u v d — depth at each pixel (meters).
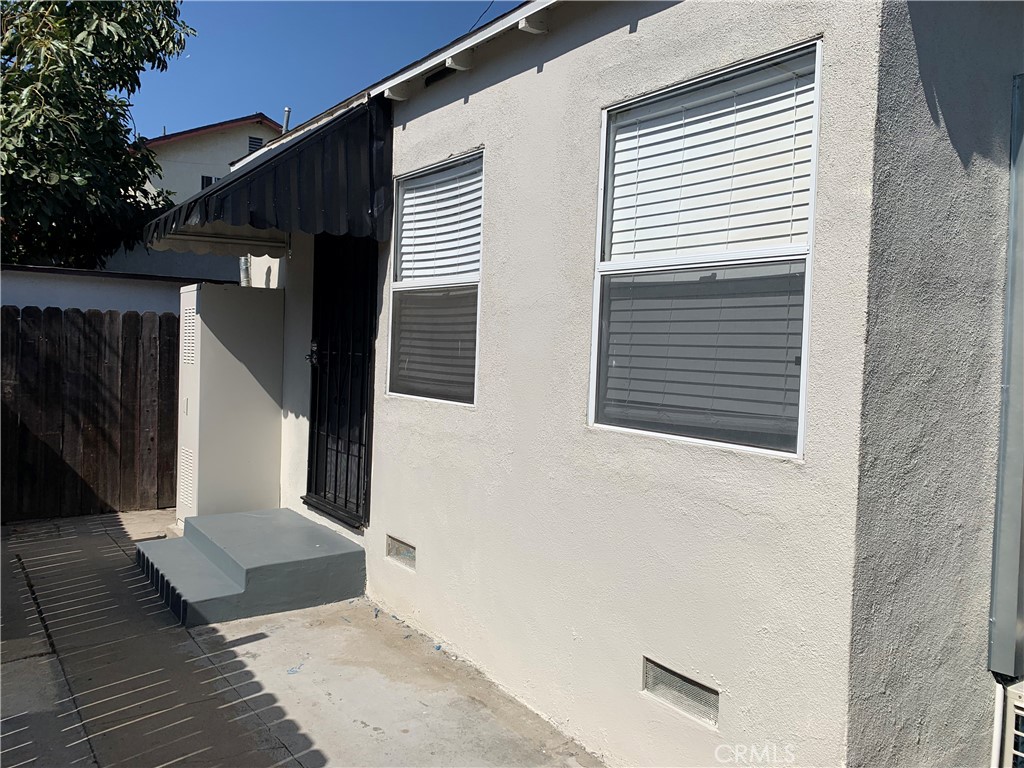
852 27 2.64
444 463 4.77
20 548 6.86
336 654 4.67
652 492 3.33
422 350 5.13
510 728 3.82
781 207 2.94
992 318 3.11
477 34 4.25
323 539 6.01
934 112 2.82
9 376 7.62
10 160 9.57
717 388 3.14
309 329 6.84
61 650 4.68
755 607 2.89
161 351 8.43
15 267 8.09
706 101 3.23
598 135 3.67
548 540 3.91
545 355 3.95
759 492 2.89
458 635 4.63
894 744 2.79
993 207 3.10
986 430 3.11
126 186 11.55
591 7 3.71
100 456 8.15
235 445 7.13
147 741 3.64
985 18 3.04
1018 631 3.12
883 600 2.71
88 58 10.30
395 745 3.64
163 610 5.38
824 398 2.70
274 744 3.63
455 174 4.84
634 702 3.40
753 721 2.89
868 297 2.59
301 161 5.05
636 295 3.51
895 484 2.73
